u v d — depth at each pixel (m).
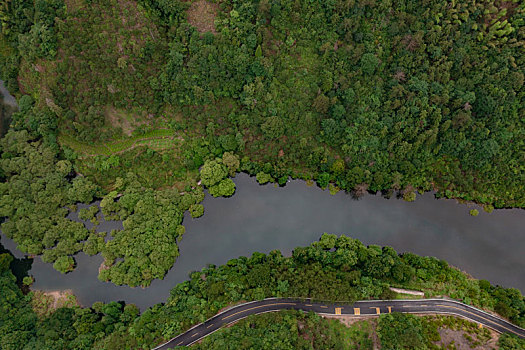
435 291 98.25
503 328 93.75
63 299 99.50
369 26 107.00
